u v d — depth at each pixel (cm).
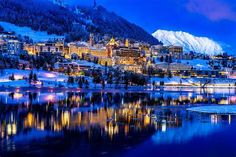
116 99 19812
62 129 8700
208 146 7000
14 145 6850
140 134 8125
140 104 16338
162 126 9338
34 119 10519
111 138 7631
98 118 10850
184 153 6488
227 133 8331
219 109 13738
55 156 6138
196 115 11825
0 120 10262
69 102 17025
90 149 6644
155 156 6272
